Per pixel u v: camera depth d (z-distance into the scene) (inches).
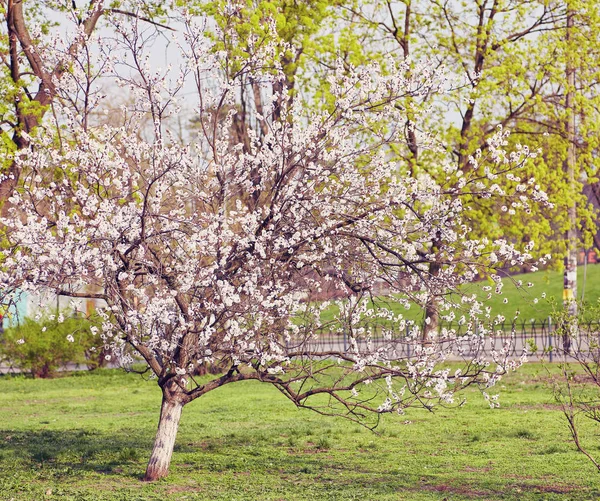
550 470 438.0
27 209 413.4
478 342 423.2
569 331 415.2
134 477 439.8
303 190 412.5
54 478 439.5
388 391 431.2
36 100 601.9
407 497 381.1
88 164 410.3
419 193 432.5
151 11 637.9
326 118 435.8
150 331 387.2
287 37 735.1
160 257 412.5
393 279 433.4
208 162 441.4
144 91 428.1
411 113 484.7
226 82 434.9
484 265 427.2
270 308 400.2
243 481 426.3
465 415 641.0
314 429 597.3
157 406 764.0
